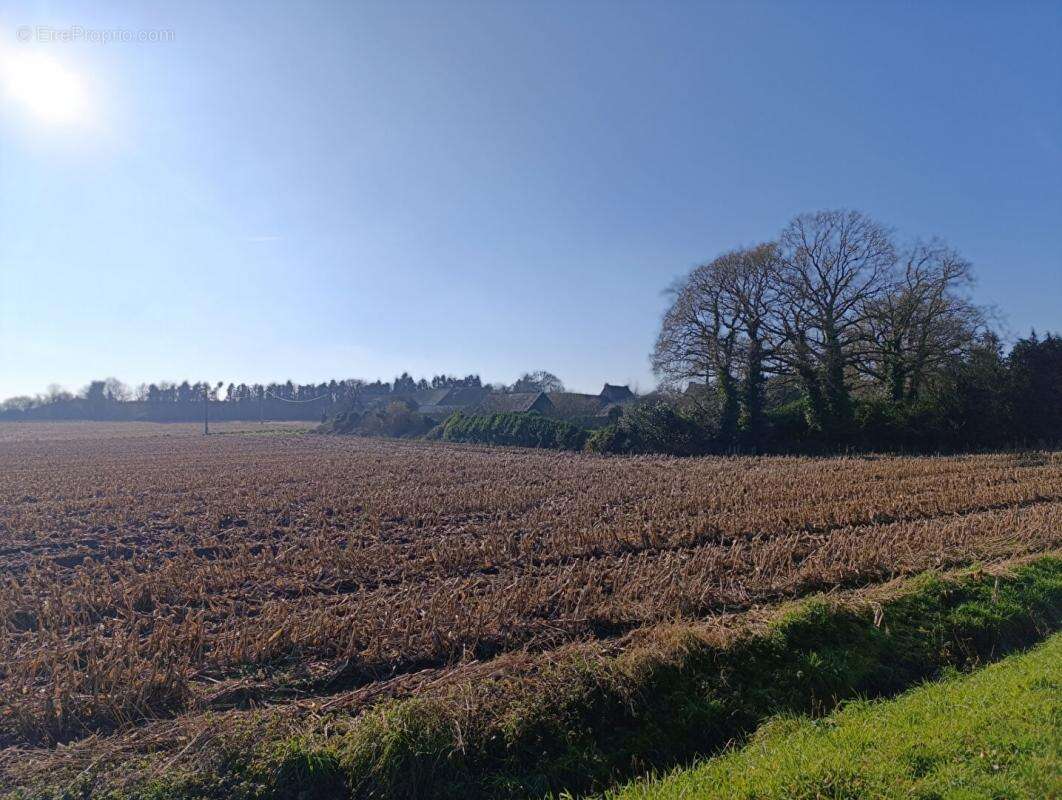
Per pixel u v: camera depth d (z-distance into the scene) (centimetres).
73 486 2631
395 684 738
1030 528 1352
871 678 802
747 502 1817
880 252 3816
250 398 13888
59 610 979
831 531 1433
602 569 1130
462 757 614
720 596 981
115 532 1719
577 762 638
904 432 3609
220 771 580
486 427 5319
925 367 3925
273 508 1981
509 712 665
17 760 602
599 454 3909
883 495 1877
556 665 748
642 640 817
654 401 4412
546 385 9306
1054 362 3675
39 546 1573
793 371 3956
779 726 693
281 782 575
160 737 629
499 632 861
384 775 588
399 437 6525
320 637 831
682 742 686
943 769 507
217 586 1130
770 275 3897
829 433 3719
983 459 2831
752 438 3828
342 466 3272
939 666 835
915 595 962
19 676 747
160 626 859
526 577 1070
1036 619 940
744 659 791
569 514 1709
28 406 13250
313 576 1184
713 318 4094
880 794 486
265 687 741
